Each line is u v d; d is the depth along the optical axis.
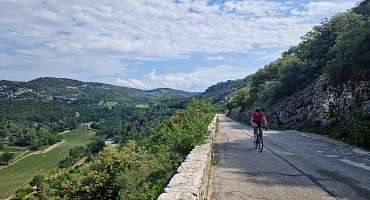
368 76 21.25
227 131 29.08
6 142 148.75
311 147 16.42
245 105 68.94
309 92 33.34
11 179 100.56
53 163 117.38
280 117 40.66
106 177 23.06
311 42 44.88
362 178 9.02
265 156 13.30
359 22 27.41
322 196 7.21
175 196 5.19
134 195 11.57
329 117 24.78
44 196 60.09
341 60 24.03
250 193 7.48
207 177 8.68
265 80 63.31
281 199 6.99
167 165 11.50
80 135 168.88
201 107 24.62
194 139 12.24
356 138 16.97
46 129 165.50
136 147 25.50
